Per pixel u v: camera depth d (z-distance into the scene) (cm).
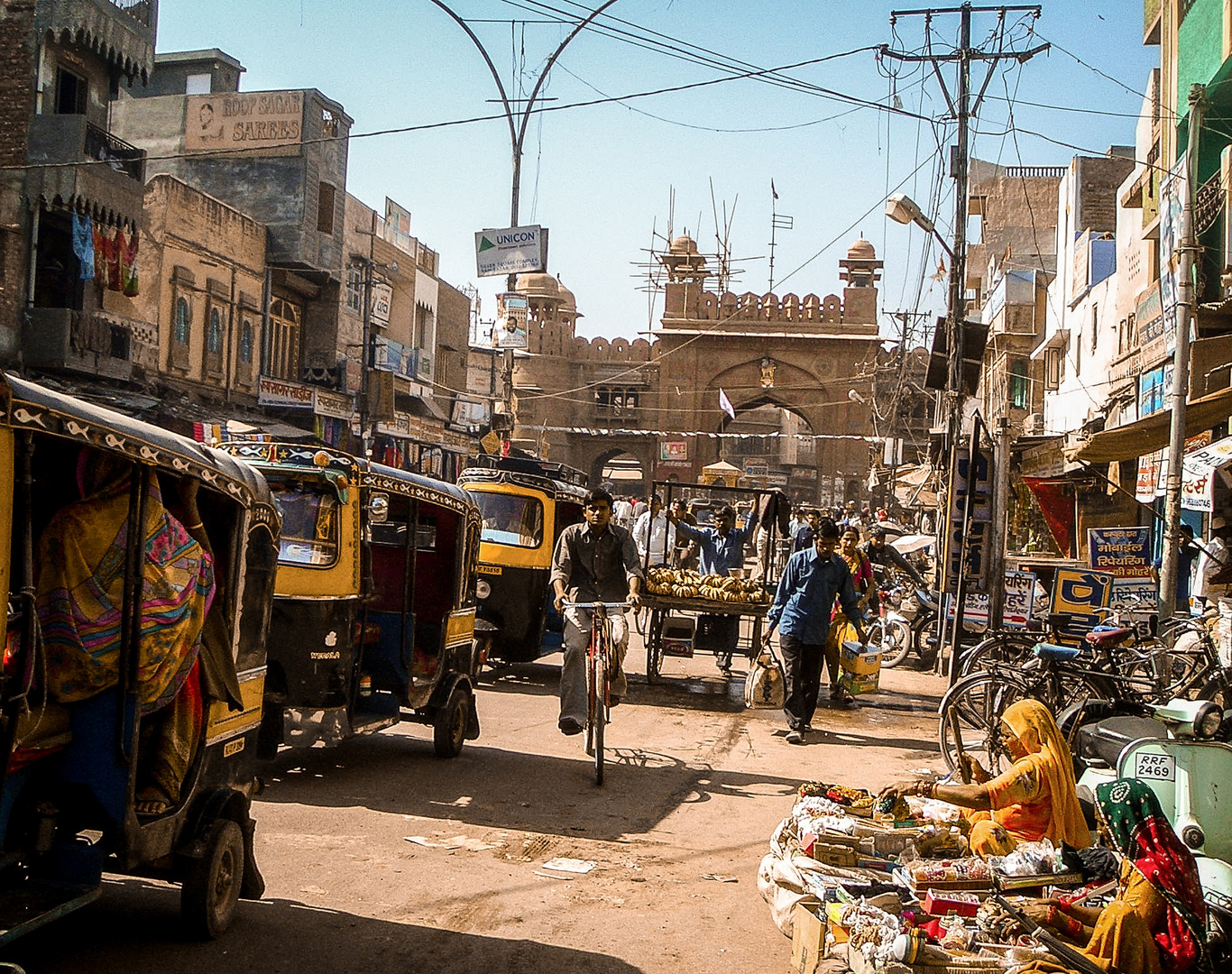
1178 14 2056
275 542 514
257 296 3045
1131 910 402
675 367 6625
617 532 837
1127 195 2458
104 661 395
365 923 482
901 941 405
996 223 4706
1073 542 2619
